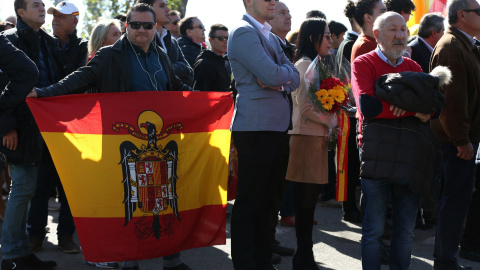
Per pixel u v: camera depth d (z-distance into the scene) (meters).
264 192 4.38
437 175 4.17
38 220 5.41
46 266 4.85
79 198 4.28
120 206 4.31
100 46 5.34
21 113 4.57
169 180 4.43
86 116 4.27
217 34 6.64
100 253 4.30
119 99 4.30
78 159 4.27
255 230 4.54
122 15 6.64
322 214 7.16
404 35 4.25
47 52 5.25
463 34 4.65
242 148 4.32
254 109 4.27
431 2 8.69
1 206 6.64
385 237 5.78
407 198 4.21
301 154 4.71
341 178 4.88
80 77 4.38
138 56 4.49
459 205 4.75
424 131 4.11
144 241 4.38
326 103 4.64
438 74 4.14
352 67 4.30
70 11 5.70
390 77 4.04
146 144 4.35
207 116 4.57
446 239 4.77
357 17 5.78
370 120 4.15
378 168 4.06
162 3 6.08
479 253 5.30
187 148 4.51
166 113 4.40
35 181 4.73
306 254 4.73
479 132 4.77
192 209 4.57
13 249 4.68
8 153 4.57
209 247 5.67
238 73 4.35
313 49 4.79
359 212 6.73
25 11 4.98
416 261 5.24
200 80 6.58
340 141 4.83
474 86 4.66
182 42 7.73
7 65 4.28
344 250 5.59
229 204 7.41
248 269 4.33
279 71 4.15
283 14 5.96
